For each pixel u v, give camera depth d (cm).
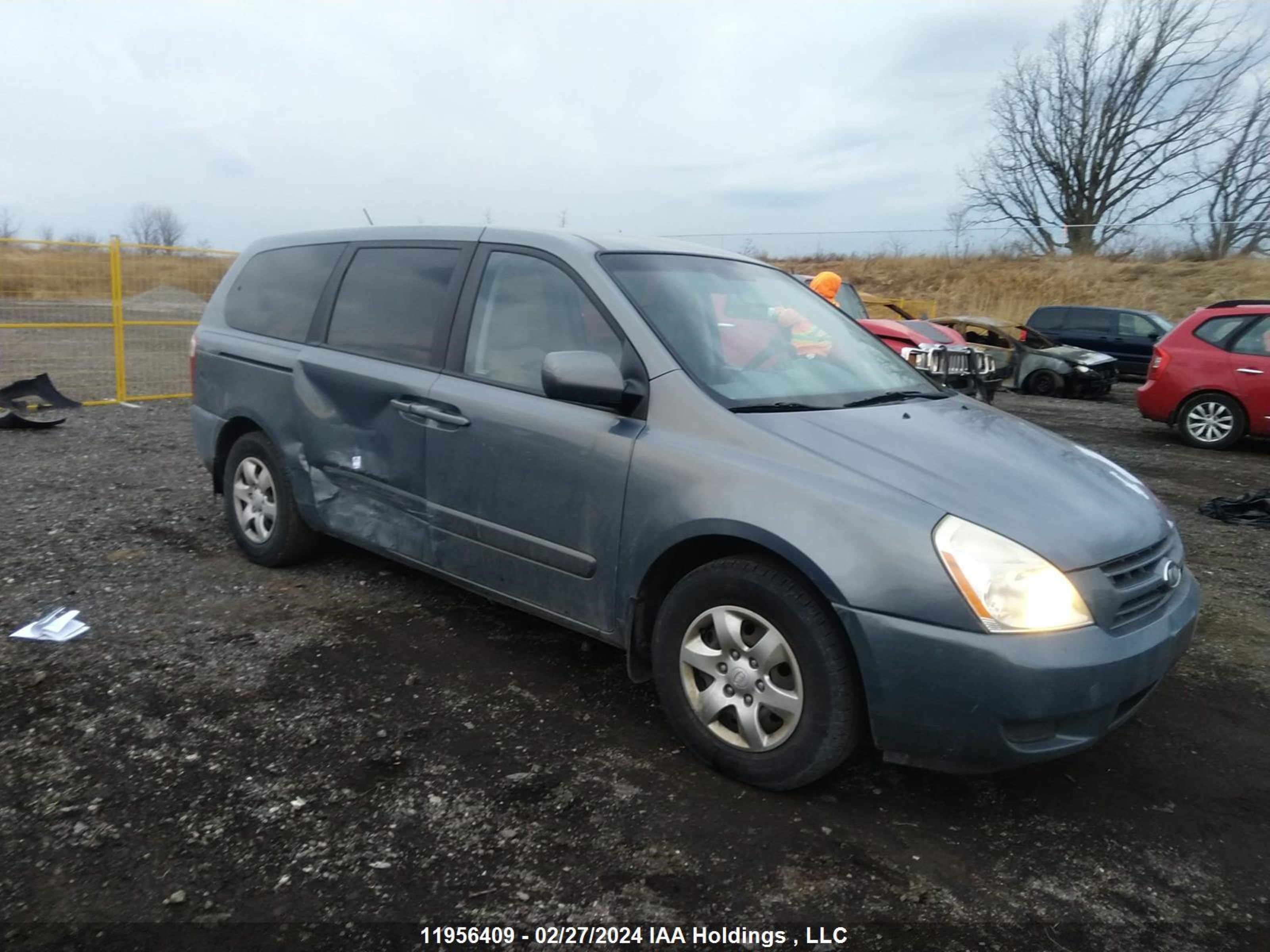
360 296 454
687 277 395
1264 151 3609
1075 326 2067
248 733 334
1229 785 327
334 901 249
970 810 304
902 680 274
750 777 306
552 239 389
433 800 296
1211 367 1096
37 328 1126
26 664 382
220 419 516
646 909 250
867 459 303
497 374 385
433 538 405
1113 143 3941
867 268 3559
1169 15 3656
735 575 303
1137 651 281
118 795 293
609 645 394
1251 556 622
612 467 335
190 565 513
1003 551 274
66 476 725
